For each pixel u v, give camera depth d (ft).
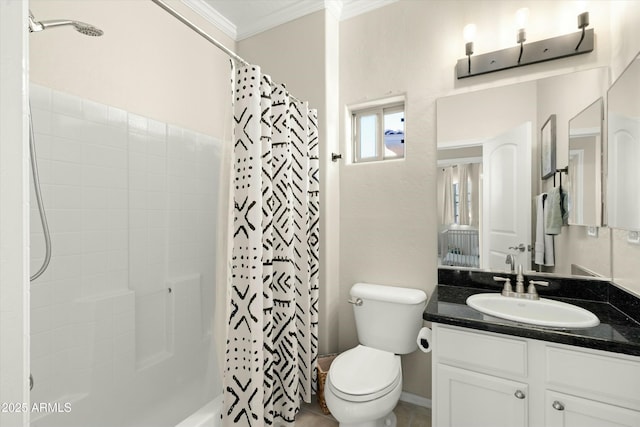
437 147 5.84
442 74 5.85
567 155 4.79
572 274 4.75
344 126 6.88
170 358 5.89
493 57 5.28
